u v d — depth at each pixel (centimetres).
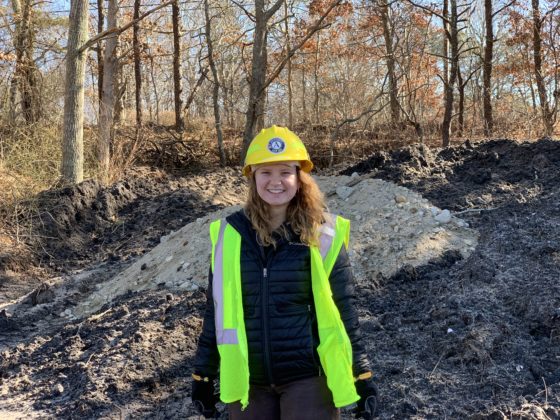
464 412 360
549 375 383
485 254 549
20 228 1002
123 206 1181
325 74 2162
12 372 535
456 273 542
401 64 1616
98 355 517
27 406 463
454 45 1350
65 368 514
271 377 243
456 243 606
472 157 857
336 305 246
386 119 1792
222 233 255
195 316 558
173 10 1827
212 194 1220
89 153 1368
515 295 475
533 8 1886
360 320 496
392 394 391
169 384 467
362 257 613
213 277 252
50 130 1399
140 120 1823
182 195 1184
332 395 243
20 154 1227
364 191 741
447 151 910
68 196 1099
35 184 1146
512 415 334
